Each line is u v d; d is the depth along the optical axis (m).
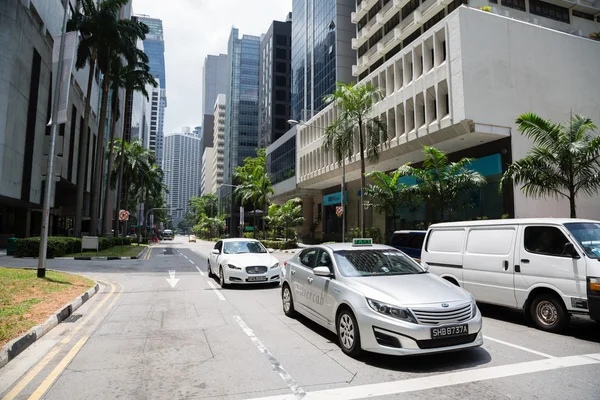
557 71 24.47
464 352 5.50
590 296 6.04
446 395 4.00
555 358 5.24
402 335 4.67
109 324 7.15
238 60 109.75
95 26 27.44
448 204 20.08
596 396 3.97
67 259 21.03
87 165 45.91
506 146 22.77
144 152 57.19
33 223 40.03
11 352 5.14
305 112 57.66
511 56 23.17
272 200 61.44
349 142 23.17
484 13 22.86
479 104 21.86
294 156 50.81
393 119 29.52
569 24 32.97
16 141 26.69
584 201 23.70
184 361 5.10
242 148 105.50
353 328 5.19
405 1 36.38
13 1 25.80
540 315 6.92
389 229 35.34
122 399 3.92
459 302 5.04
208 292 10.84
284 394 4.04
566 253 6.50
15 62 26.03
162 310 8.41
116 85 34.12
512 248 7.44
